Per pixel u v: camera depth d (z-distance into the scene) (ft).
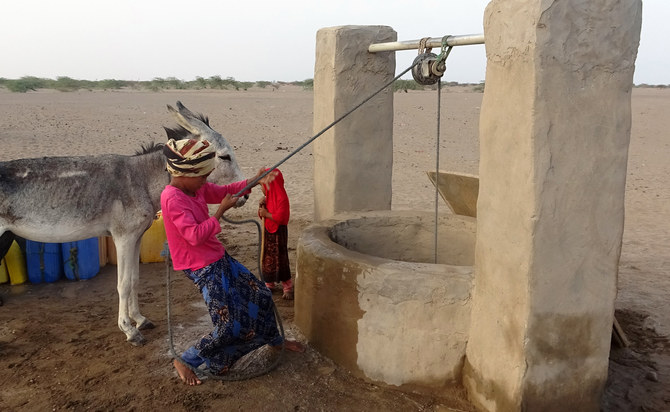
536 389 11.07
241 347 13.29
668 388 13.62
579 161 10.42
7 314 17.35
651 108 102.73
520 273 10.80
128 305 15.35
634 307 18.80
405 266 13.32
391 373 13.26
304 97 143.74
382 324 13.21
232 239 26.04
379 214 18.34
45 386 13.16
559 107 10.18
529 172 10.36
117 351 14.93
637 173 47.50
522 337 10.86
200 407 12.30
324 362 14.33
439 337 12.85
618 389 13.61
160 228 22.25
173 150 12.12
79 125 71.46
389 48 16.62
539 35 9.93
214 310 12.53
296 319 16.15
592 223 10.71
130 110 94.02
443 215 18.28
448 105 109.91
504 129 10.99
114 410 12.21
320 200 20.67
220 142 16.30
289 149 57.26
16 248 19.67
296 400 12.70
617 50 10.23
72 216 14.69
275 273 18.25
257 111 99.30
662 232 28.86
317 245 14.87
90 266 20.57
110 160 15.29
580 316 11.02
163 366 14.12
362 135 19.56
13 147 52.49
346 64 18.92
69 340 15.57
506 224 11.12
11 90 168.96
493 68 11.24
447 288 12.66
